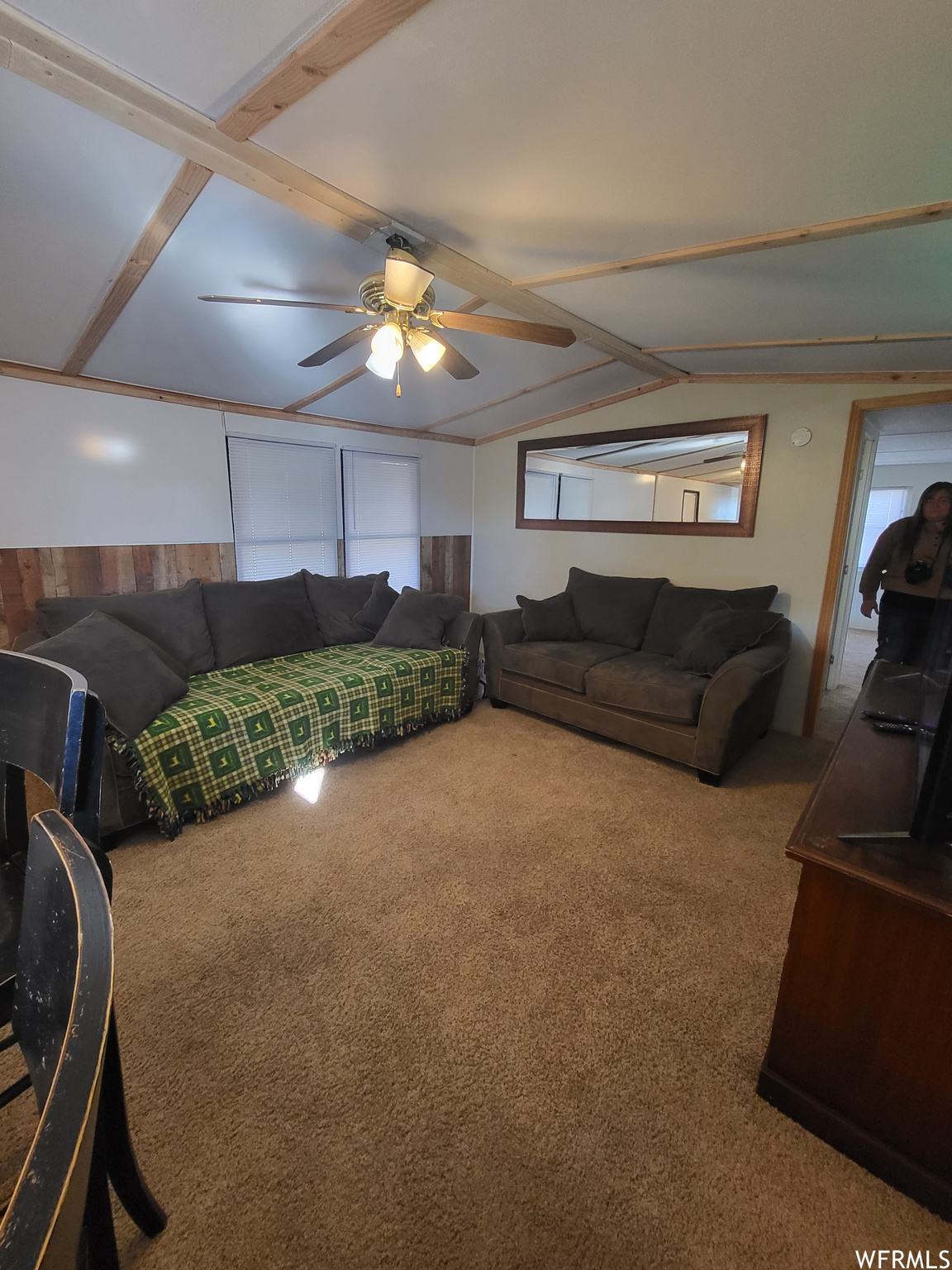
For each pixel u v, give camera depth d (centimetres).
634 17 106
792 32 106
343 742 293
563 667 340
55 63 121
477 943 173
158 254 197
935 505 290
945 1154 106
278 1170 114
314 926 180
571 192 163
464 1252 102
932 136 127
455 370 238
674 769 297
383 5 105
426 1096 129
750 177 150
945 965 101
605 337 287
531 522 483
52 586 299
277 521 396
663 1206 109
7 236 180
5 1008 92
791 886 201
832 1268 100
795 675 349
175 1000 152
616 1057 138
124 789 222
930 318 223
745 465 353
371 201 171
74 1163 31
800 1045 121
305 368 314
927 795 111
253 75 125
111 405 310
